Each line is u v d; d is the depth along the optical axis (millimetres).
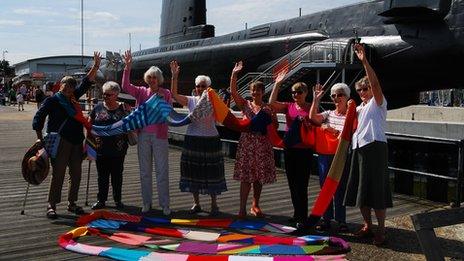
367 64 5355
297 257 4840
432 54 12359
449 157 10117
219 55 20219
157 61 25016
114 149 7242
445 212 3781
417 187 9344
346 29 15023
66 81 6684
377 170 5395
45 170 6703
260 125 6422
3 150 14992
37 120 6637
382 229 5512
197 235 5672
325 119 6152
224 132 14492
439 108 17750
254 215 6953
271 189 9094
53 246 5477
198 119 6582
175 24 24672
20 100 38750
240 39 20266
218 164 6844
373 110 5410
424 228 3740
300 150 6188
